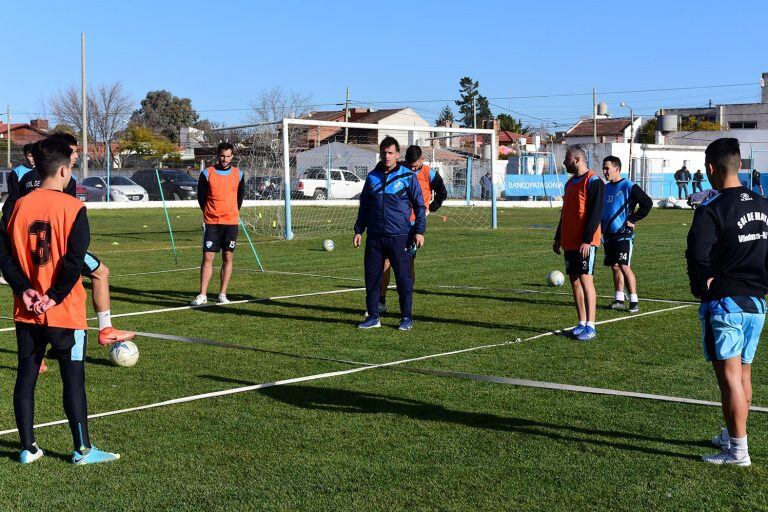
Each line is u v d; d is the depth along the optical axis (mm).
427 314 9992
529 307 10516
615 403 6086
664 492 4383
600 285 12672
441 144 54469
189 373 6988
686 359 7547
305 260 16266
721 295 4688
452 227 25750
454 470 4707
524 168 48094
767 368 7145
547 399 6195
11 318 9758
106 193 37750
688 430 5441
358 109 67812
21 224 4711
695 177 45969
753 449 5047
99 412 5852
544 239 21094
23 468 4754
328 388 6504
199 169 45750
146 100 90688
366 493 4367
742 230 4676
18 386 4844
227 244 10648
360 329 9039
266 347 8070
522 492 4383
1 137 63906
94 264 5246
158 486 4473
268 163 27391
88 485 4492
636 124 73688
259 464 4805
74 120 65000
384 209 8930
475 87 102938
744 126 68812
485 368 7195
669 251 18203
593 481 4539
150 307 10500
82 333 4820
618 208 10102
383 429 5469
